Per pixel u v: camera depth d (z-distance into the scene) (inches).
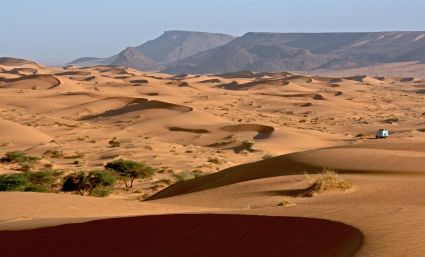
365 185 1333.7
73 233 741.3
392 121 5649.6
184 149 3678.6
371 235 574.2
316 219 664.4
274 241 623.8
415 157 1642.5
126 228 726.5
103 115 5674.2
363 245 544.7
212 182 1761.8
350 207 756.0
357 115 6732.3
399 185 1305.4
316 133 4347.9
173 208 1087.0
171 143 4037.9
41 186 2087.8
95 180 2105.1
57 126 4884.4
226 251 620.1
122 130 4584.2
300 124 5497.1
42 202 1064.8
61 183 2272.4
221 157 3270.2
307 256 574.9
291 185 1397.6
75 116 5930.1
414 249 512.1
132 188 2284.7
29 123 5044.3
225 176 1777.8
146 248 655.1
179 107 5354.3
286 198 1267.2
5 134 4040.4
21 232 772.6
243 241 638.5
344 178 1424.7
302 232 635.5
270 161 1781.5
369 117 6446.9
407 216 661.9
